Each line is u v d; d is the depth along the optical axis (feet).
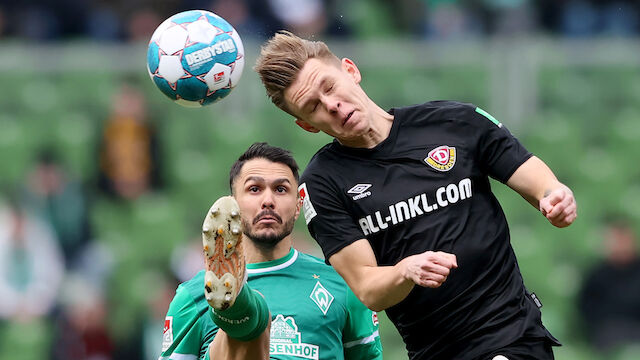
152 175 123.54
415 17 146.20
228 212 50.98
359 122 50.52
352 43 132.46
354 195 51.21
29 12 140.67
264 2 138.31
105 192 122.21
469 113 51.98
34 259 117.70
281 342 61.16
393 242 50.93
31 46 134.51
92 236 120.37
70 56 127.54
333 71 51.08
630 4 149.69
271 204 62.34
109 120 124.26
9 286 116.37
